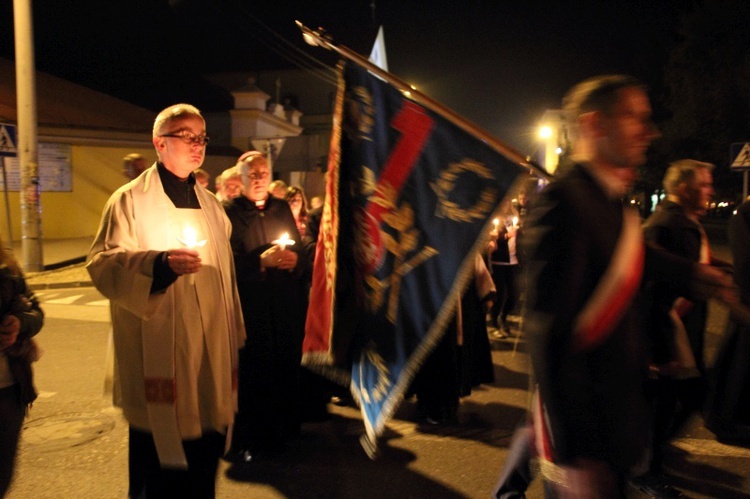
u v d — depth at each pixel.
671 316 3.62
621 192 2.05
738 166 12.09
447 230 2.53
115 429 4.88
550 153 20.25
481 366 5.67
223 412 3.00
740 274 4.34
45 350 7.24
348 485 4.00
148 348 2.82
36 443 4.60
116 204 2.89
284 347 4.44
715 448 4.54
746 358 4.40
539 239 1.94
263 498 3.83
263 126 27.28
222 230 3.18
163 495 2.93
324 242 2.89
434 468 4.25
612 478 1.92
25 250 12.52
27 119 12.21
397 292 2.58
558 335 1.88
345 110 2.68
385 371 2.57
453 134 2.56
